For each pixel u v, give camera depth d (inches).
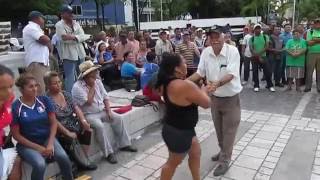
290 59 373.4
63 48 262.1
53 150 160.6
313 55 366.0
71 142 178.4
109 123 212.2
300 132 245.3
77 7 1694.1
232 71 171.3
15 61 339.0
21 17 1311.5
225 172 183.2
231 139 181.2
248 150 213.3
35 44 239.3
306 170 187.0
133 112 234.7
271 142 226.5
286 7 1470.2
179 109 140.3
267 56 386.6
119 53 352.8
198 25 882.8
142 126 246.2
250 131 248.4
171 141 143.6
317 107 310.8
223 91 175.6
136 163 199.5
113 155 201.3
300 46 367.2
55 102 179.8
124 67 317.7
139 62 366.3
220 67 173.3
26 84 155.3
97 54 353.4
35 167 151.6
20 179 158.1
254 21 882.1
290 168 189.5
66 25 260.1
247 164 194.1
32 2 1261.1
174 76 141.3
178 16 1845.5
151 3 2057.1
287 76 381.1
